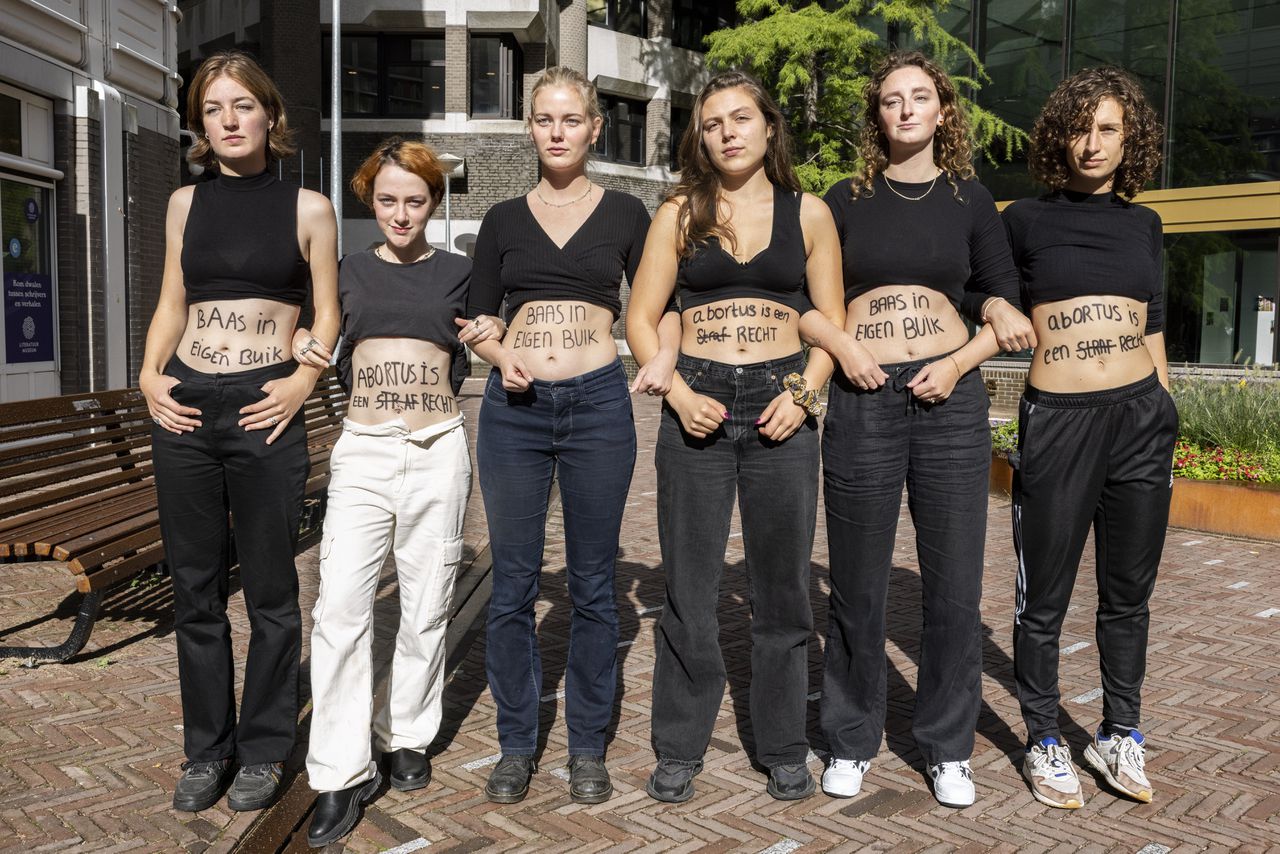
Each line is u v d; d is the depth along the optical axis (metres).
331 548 3.00
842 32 19.14
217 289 3.00
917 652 4.63
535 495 3.19
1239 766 3.43
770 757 3.21
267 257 2.99
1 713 3.69
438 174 3.13
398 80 22.58
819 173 20.16
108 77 10.16
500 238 3.18
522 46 23.16
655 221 3.12
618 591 5.54
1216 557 6.66
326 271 3.10
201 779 3.05
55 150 9.53
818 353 3.07
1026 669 3.27
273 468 3.00
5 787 3.13
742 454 3.12
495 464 3.17
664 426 3.20
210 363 2.98
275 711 3.09
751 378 3.07
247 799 3.01
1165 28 16.11
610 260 3.14
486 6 22.02
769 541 3.12
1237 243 15.59
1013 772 3.39
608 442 3.14
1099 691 4.12
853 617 3.19
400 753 3.21
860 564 3.17
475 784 3.25
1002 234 3.15
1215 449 8.10
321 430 7.52
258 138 2.95
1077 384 3.18
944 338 3.11
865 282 3.14
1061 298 3.21
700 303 3.13
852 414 3.14
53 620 4.79
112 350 10.15
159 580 5.42
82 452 5.15
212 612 3.08
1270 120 15.13
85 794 3.09
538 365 3.12
